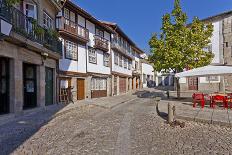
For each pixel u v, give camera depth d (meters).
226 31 25.30
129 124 9.73
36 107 13.34
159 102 17.53
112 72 28.47
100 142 6.93
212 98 13.55
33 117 10.80
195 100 13.84
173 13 18.69
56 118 11.23
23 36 10.33
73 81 19.72
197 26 18.66
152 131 8.34
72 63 19.56
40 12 13.98
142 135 7.76
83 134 7.95
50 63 15.72
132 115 12.41
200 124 9.41
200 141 6.94
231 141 6.93
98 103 17.81
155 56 19.44
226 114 10.90
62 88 18.05
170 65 18.06
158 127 9.02
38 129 8.70
